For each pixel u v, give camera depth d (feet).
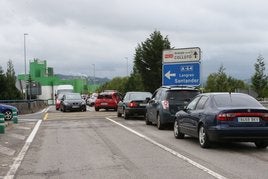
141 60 195.42
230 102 43.04
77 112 121.80
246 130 40.52
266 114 41.16
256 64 173.99
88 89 431.84
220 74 200.34
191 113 46.96
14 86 180.55
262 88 172.76
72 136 56.08
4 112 87.25
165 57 96.78
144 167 33.35
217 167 32.99
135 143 48.11
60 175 30.96
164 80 96.53
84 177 30.04
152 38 194.39
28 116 102.01
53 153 41.52
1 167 34.45
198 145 46.09
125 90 220.64
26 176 30.81
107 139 52.19
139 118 90.79
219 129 40.73
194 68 94.38
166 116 62.69
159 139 51.83
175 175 30.12
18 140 52.47
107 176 30.19
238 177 29.22
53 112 125.18
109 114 106.93
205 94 46.44
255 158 37.35
